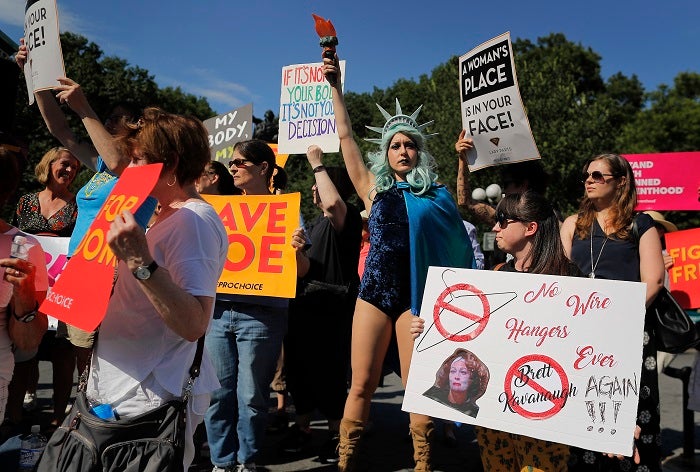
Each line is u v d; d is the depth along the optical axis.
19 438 3.70
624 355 2.22
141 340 1.85
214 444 3.61
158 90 40.25
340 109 3.69
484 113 4.41
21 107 21.80
